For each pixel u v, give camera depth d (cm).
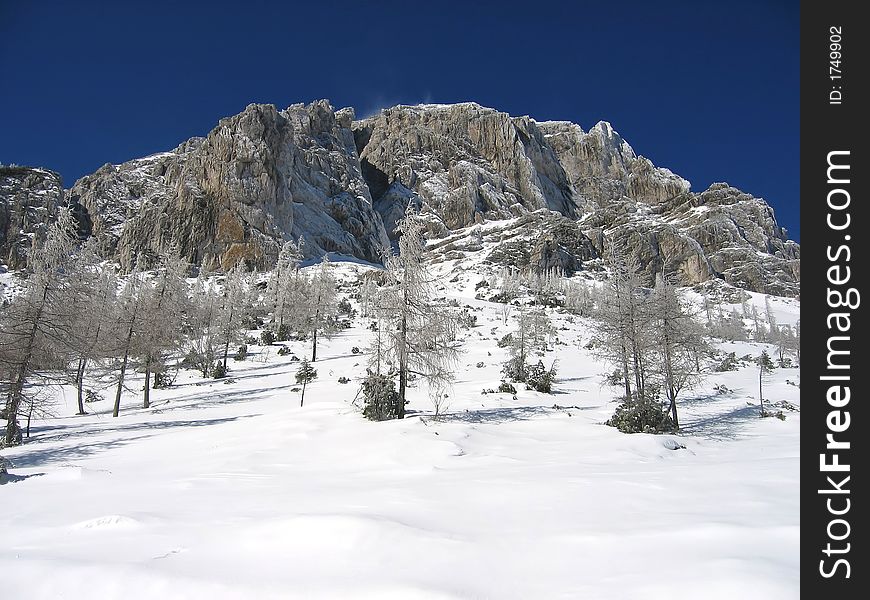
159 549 574
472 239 15762
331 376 3866
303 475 1128
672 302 2359
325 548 550
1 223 11119
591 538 541
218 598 448
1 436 2131
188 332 4569
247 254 11225
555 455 1312
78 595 473
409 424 1730
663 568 451
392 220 18475
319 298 5634
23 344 2189
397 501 768
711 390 3369
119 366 3388
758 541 501
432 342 2166
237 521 679
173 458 1471
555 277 11869
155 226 11538
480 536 574
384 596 435
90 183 14412
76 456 1611
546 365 4234
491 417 2173
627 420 1847
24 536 667
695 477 888
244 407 2803
